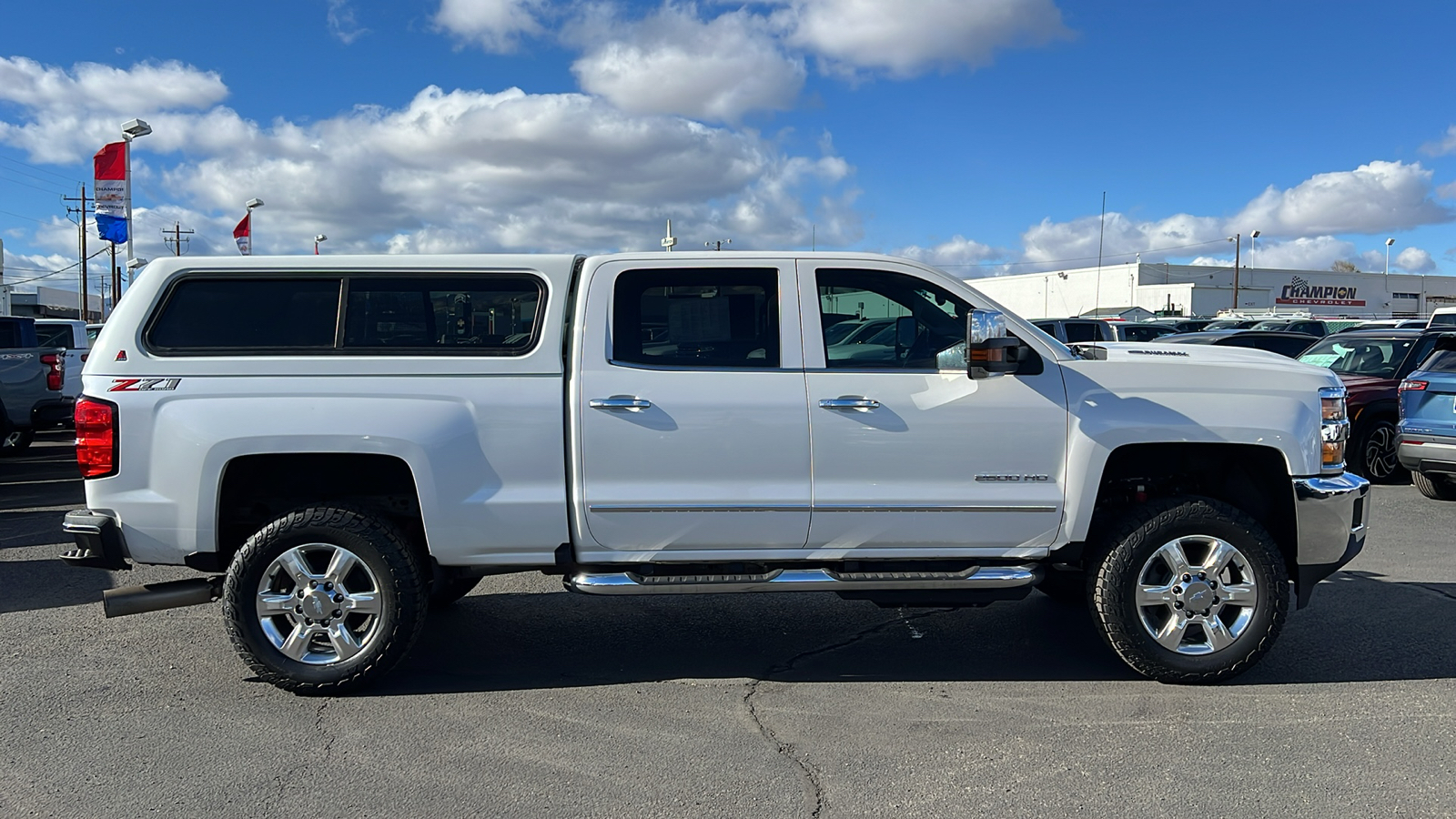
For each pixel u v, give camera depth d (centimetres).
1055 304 6316
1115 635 444
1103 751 382
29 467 1201
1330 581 632
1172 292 5556
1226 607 454
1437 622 548
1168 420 438
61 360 1180
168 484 420
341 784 355
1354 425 1041
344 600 433
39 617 562
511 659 496
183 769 367
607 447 429
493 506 429
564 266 442
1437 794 344
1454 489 941
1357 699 435
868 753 382
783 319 440
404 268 436
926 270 450
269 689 449
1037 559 452
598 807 338
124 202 1798
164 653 499
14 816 330
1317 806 336
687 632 542
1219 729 403
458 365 429
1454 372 872
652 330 439
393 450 421
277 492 459
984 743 391
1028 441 438
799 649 512
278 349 429
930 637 531
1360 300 6512
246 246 2570
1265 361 460
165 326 428
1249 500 484
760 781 357
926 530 441
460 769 368
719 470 432
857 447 433
